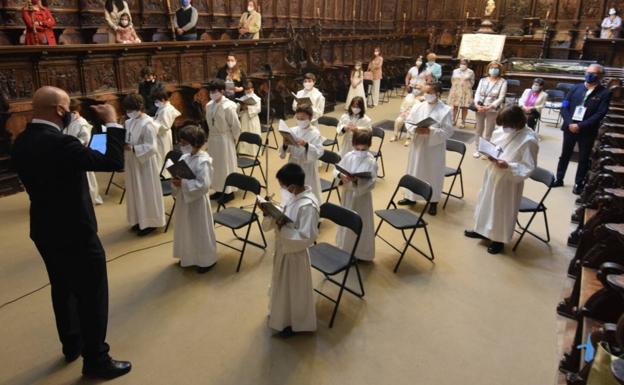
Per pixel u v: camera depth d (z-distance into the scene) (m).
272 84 10.09
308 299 3.12
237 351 3.06
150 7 8.90
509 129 4.23
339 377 2.85
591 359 2.03
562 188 6.48
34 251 4.35
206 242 3.95
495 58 13.17
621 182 4.00
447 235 4.94
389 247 4.63
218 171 5.70
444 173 5.48
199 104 8.34
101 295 2.68
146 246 4.52
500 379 2.86
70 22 7.68
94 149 2.68
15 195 5.78
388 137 9.36
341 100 13.24
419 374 2.89
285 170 2.86
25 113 5.88
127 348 3.06
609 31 13.52
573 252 4.59
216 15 10.23
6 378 2.79
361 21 15.78
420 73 11.33
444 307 3.62
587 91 5.99
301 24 12.86
